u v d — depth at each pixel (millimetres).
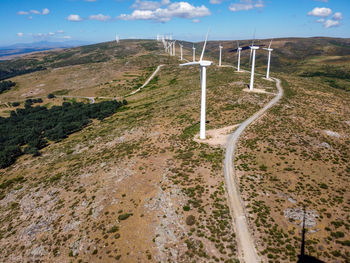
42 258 32750
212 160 48969
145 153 57000
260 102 82875
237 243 29297
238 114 74812
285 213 33500
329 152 50000
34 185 56406
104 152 65812
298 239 29406
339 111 75500
